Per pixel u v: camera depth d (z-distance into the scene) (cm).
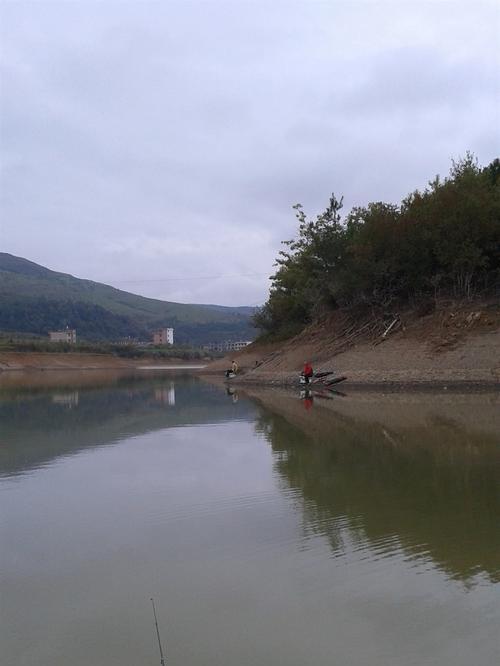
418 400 2669
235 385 4703
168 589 650
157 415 2419
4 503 1048
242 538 807
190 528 862
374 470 1194
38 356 10888
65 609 611
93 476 1249
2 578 698
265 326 7100
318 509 931
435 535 787
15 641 549
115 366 11819
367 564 696
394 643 519
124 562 736
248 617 577
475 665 482
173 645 531
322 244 5116
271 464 1303
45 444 1712
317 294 5319
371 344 4066
